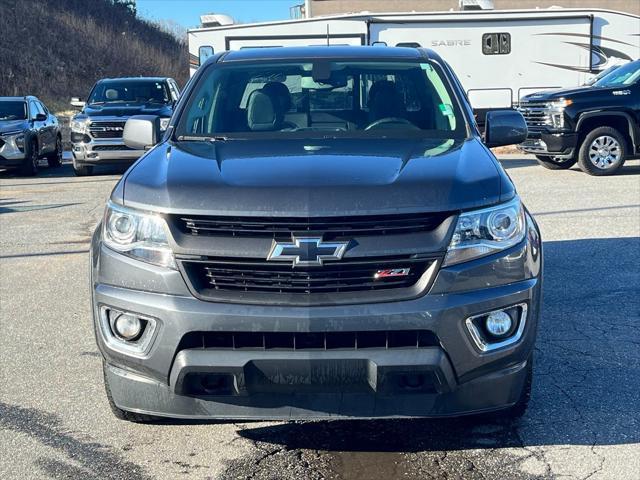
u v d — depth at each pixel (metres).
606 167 13.01
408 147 4.15
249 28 18.02
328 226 3.34
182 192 3.49
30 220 10.24
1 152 15.53
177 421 4.12
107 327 3.55
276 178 3.55
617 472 3.53
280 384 3.34
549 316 5.73
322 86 4.90
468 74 18.00
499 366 3.47
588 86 13.46
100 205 11.49
